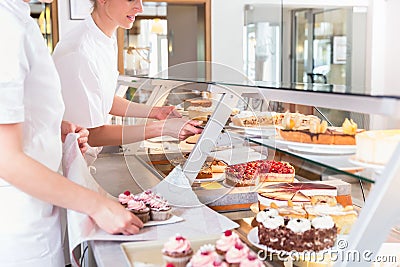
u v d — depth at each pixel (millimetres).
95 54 2324
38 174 1231
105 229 1326
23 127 1346
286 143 1287
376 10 6082
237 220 1547
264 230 1327
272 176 1711
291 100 1372
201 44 5895
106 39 2395
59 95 1416
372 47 6145
